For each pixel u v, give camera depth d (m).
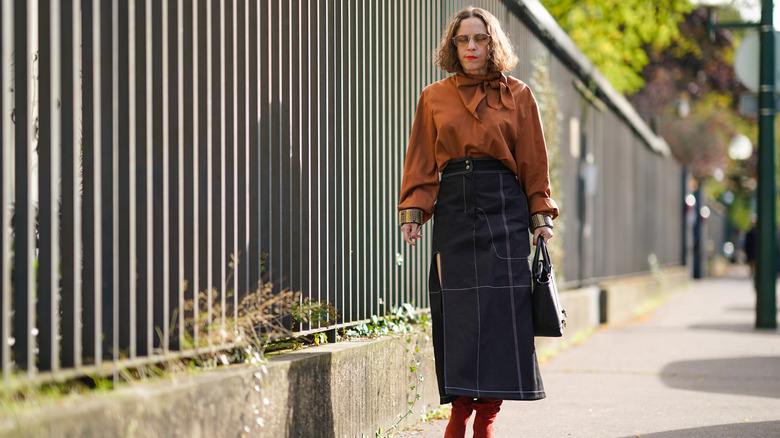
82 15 2.78
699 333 11.02
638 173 17.94
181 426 2.78
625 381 6.95
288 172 4.05
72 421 2.34
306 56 4.25
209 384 2.94
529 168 3.93
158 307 3.06
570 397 6.17
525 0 8.21
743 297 20.25
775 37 11.76
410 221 4.00
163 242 3.07
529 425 5.13
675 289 23.28
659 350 9.14
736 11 23.02
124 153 2.91
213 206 3.41
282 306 3.96
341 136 4.61
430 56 6.04
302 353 3.81
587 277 11.98
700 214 32.59
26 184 2.57
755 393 6.34
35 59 2.81
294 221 4.11
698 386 6.68
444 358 3.86
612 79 17.33
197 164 3.28
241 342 3.43
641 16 16.27
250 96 3.73
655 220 20.94
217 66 3.46
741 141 30.42
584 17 16.66
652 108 24.41
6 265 2.46
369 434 4.34
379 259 5.07
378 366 4.44
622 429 5.01
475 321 3.80
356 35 4.82
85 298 2.77
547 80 9.63
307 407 3.65
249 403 3.18
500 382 3.77
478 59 3.90
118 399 2.53
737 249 59.66
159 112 3.08
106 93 2.83
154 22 3.08
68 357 2.68
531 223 3.97
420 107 4.04
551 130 9.80
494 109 3.88
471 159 3.86
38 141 2.62
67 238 2.70
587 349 9.28
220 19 3.48
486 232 3.82
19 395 2.46
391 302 5.23
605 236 13.55
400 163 5.46
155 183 3.07
